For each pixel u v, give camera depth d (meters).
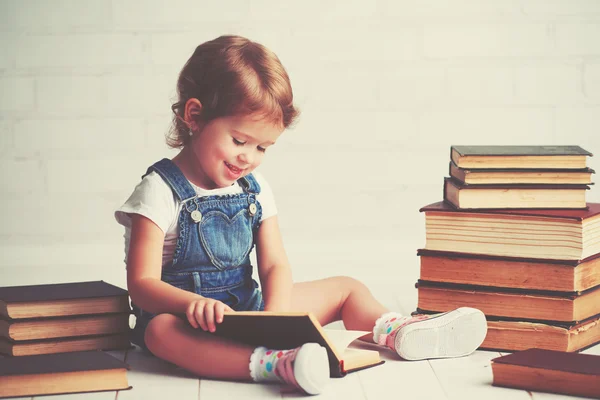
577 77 3.18
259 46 2.05
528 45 3.17
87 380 1.78
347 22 3.15
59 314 2.05
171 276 2.07
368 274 3.14
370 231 3.21
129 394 1.78
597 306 2.14
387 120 3.19
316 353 1.73
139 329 2.10
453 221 2.14
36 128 3.14
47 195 3.16
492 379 1.86
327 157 3.19
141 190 2.04
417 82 3.18
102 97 3.14
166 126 3.16
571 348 2.05
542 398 1.74
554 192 2.12
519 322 2.08
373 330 2.10
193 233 2.05
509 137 3.20
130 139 3.16
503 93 3.19
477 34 3.17
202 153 2.01
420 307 2.19
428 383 1.84
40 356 1.87
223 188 2.11
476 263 2.12
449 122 3.20
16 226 3.15
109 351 2.11
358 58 3.16
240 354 1.83
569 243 2.04
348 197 3.21
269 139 2.00
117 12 3.12
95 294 2.10
